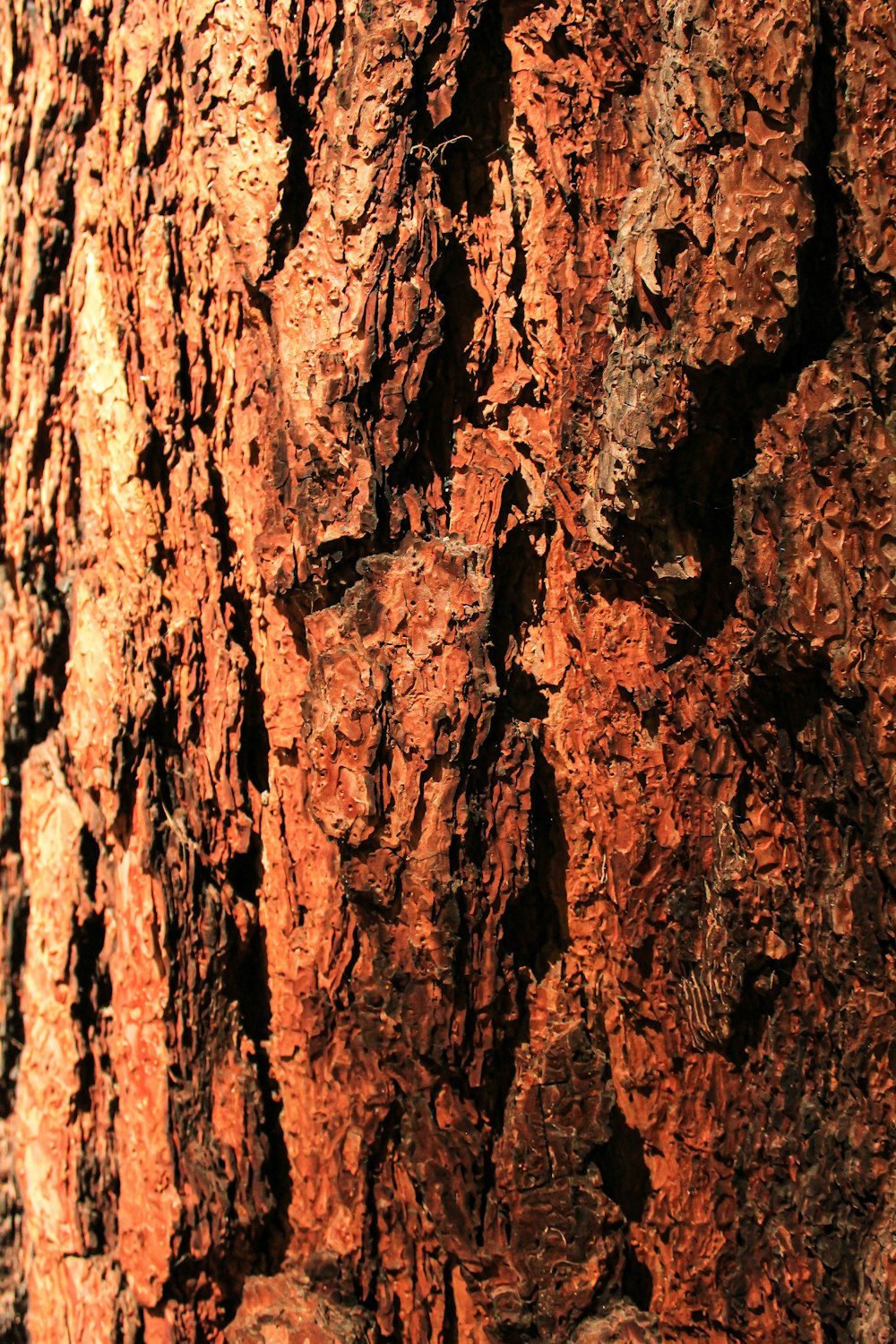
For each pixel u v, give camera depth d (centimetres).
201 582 128
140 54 129
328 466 122
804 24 117
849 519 118
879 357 118
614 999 125
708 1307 123
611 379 122
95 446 130
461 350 126
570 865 126
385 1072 124
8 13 134
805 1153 120
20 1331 132
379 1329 124
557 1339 122
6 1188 134
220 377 129
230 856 128
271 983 128
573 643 126
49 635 133
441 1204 123
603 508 122
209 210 128
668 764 124
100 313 130
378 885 122
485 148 126
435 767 121
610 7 123
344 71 124
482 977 122
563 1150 122
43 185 132
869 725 117
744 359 118
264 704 128
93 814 130
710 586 122
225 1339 126
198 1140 126
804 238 117
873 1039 118
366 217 123
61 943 130
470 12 124
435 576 122
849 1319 118
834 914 119
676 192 118
